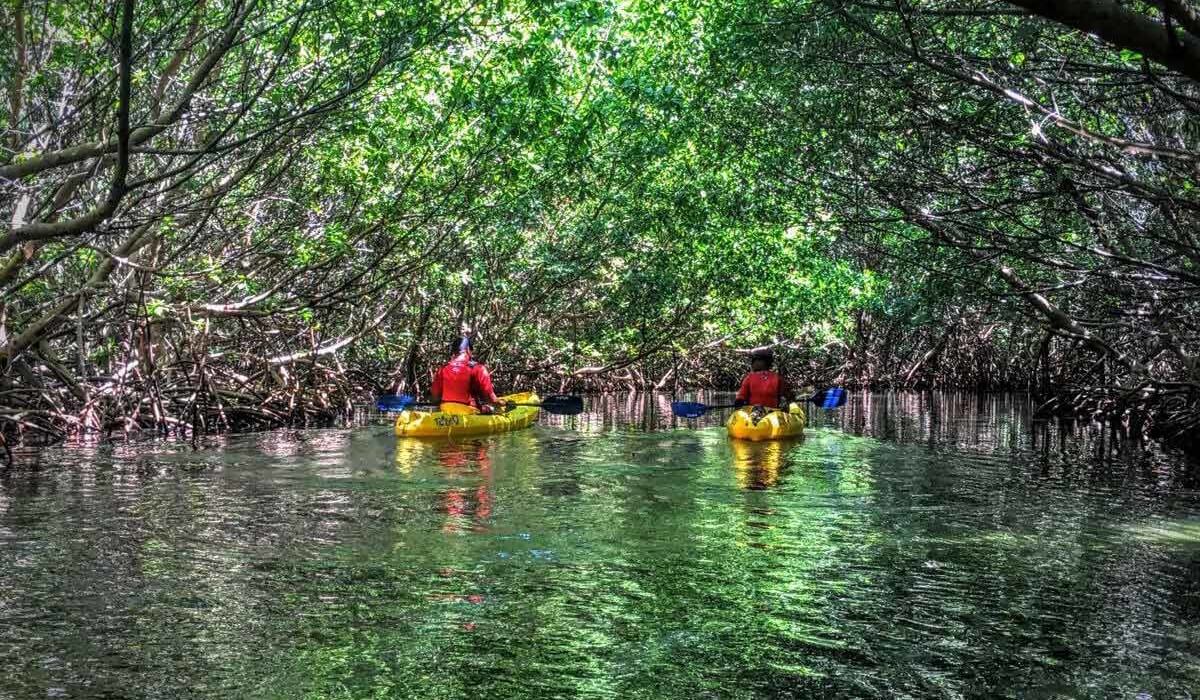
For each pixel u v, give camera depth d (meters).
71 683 5.12
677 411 16.27
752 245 22.52
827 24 9.78
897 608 6.34
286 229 16.75
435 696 5.01
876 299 27.39
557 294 26.50
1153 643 5.73
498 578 6.95
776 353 33.69
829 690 5.10
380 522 8.70
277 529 8.41
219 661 5.42
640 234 22.67
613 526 8.57
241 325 19.81
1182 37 4.27
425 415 15.62
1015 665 5.41
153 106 11.61
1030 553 7.73
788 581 6.91
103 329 16.94
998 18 9.58
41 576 6.93
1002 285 13.99
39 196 12.66
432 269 19.19
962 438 16.25
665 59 17.94
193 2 10.41
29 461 12.41
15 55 10.96
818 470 11.90
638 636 5.84
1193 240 10.45
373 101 13.69
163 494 10.03
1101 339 16.38
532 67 14.96
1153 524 8.87
